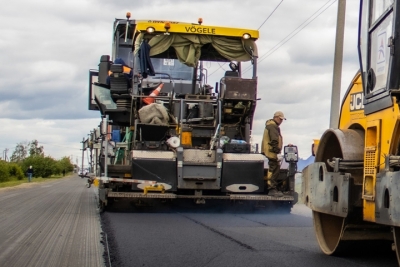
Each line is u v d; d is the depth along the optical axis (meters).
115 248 6.81
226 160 11.43
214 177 11.38
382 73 4.75
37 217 10.96
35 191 25.02
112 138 12.51
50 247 7.05
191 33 12.45
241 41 12.67
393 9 4.37
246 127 12.51
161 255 6.28
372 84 4.99
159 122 11.79
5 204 15.16
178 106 12.48
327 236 6.30
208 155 11.48
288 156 11.58
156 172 11.32
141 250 6.63
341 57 15.32
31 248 6.99
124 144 12.34
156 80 13.60
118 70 12.34
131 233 8.17
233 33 12.52
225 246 6.90
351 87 5.84
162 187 11.28
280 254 6.29
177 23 12.44
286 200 11.49
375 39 4.95
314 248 6.73
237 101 12.17
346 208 5.20
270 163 11.56
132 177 11.35
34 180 55.00
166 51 13.34
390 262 5.73
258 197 11.32
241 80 12.10
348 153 5.45
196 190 11.41
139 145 11.61
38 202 16.06
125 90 12.34
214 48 13.16
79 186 33.84
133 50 13.04
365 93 5.17
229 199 11.51
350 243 5.93
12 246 7.16
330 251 6.14
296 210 12.97
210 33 12.48
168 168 11.33
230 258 6.05
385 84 4.65
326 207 5.67
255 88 12.16
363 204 5.04
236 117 12.56
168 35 12.46
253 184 11.52
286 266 5.57
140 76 12.40
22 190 26.52
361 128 5.69
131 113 12.38
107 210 11.91
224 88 12.05
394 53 4.21
